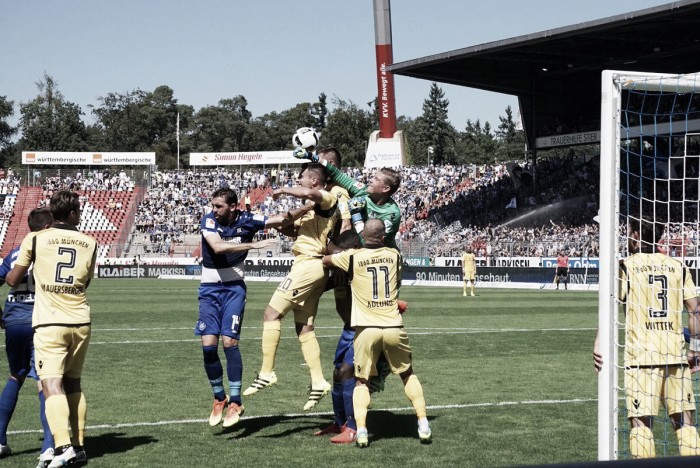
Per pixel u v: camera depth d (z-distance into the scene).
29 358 6.66
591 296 30.56
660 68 43.25
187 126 129.12
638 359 5.83
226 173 62.78
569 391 9.62
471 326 17.98
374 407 8.67
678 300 5.92
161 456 6.51
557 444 6.96
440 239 46.22
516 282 39.31
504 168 51.53
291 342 14.84
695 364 5.93
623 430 6.41
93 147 112.88
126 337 15.56
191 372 11.06
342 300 7.50
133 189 60.09
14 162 106.06
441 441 7.09
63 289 6.26
